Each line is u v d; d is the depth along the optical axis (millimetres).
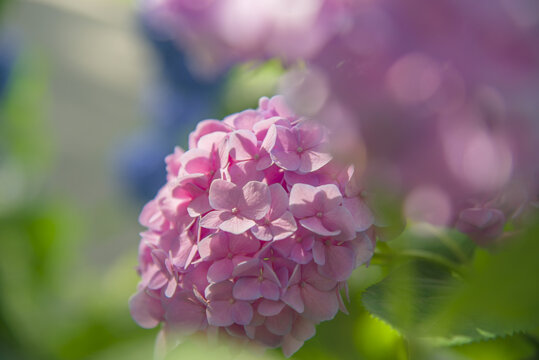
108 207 2469
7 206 1153
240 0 541
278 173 597
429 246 639
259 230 580
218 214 589
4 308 833
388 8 462
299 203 580
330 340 645
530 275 452
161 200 625
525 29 445
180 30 645
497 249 558
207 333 597
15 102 1257
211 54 613
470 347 608
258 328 594
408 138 461
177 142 1416
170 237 612
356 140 470
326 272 584
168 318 599
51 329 796
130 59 3490
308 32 486
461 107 457
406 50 458
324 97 474
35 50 1273
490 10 443
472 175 462
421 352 572
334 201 577
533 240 453
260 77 852
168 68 1272
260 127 601
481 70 449
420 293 584
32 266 1074
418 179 465
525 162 458
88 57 3477
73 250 1192
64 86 3293
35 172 1287
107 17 3758
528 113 449
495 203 534
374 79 463
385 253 635
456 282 606
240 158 597
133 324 764
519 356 613
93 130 3066
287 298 581
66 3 3912
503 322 541
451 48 452
